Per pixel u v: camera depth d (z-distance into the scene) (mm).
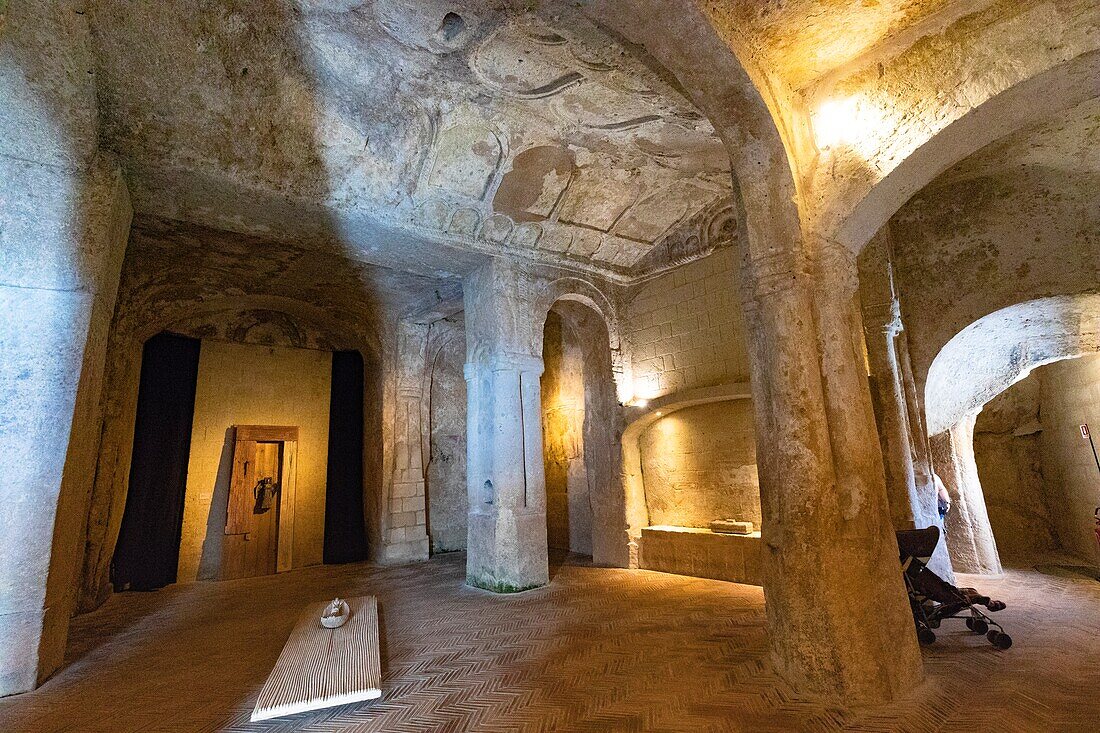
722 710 3273
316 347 10172
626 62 4520
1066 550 8148
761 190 4066
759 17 3654
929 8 3518
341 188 5711
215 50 4523
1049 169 5754
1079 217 5633
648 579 7145
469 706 3479
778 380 3877
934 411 6965
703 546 7141
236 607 6508
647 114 5324
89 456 4660
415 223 6402
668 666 4008
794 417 3770
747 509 7113
